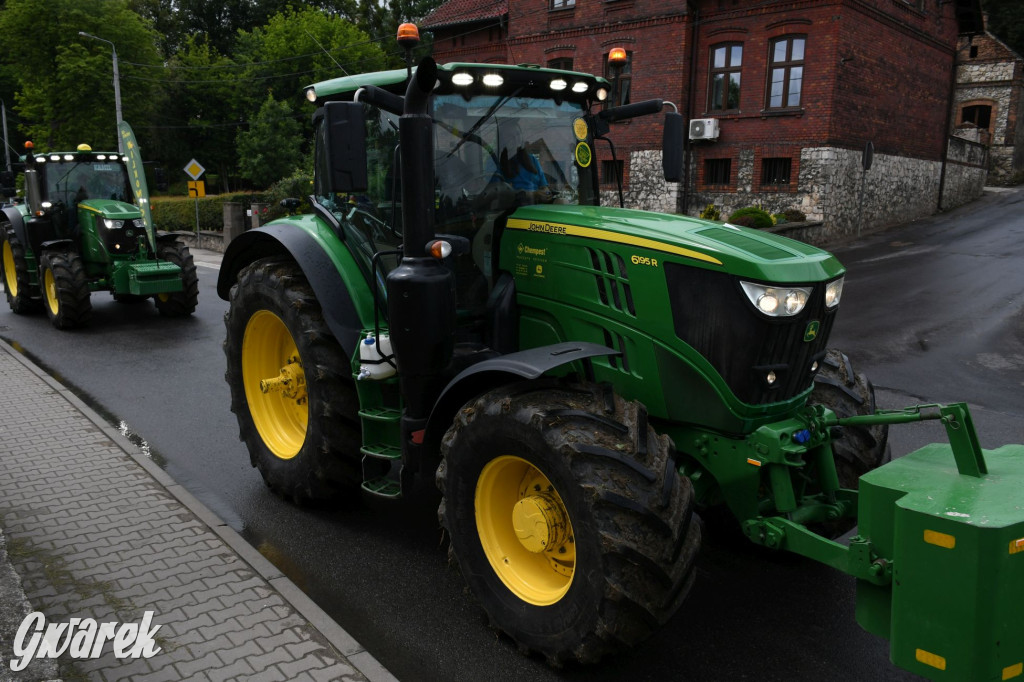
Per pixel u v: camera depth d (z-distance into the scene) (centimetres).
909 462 300
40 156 1105
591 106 460
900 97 2259
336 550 446
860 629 366
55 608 360
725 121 2095
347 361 463
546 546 329
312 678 310
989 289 1356
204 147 4362
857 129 2053
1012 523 243
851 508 357
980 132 3269
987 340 987
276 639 338
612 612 294
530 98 432
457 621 372
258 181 3509
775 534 326
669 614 301
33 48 3275
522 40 2419
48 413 655
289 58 3656
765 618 376
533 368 315
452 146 409
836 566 304
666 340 348
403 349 376
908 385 787
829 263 350
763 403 336
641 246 353
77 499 483
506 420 324
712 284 333
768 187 2048
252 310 515
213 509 501
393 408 441
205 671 314
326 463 464
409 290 366
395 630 364
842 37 1902
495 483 347
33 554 412
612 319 365
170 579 388
